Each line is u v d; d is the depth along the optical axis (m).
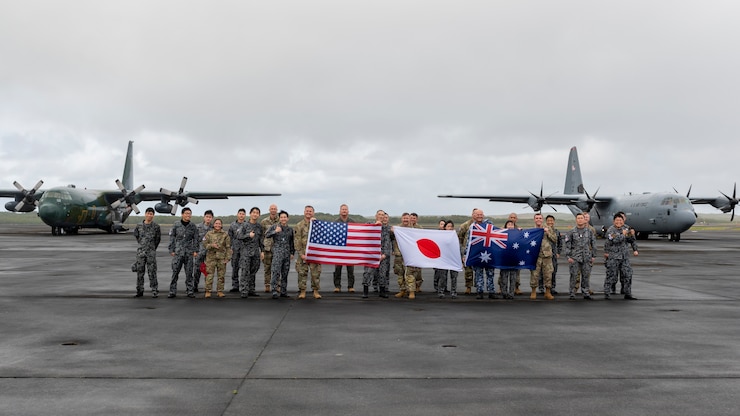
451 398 6.16
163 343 8.91
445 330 10.12
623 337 9.53
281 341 9.10
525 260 14.52
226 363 7.66
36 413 5.64
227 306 12.93
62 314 11.59
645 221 49.03
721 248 38.84
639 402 6.04
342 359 7.91
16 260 24.98
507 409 5.81
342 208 14.96
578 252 14.51
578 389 6.51
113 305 12.90
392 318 11.41
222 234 14.50
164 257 28.06
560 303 13.86
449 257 14.70
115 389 6.45
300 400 6.08
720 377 7.03
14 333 9.63
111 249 32.47
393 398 6.16
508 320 11.23
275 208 15.92
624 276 14.49
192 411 5.71
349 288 16.17
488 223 14.82
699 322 11.03
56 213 47.16
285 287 14.71
